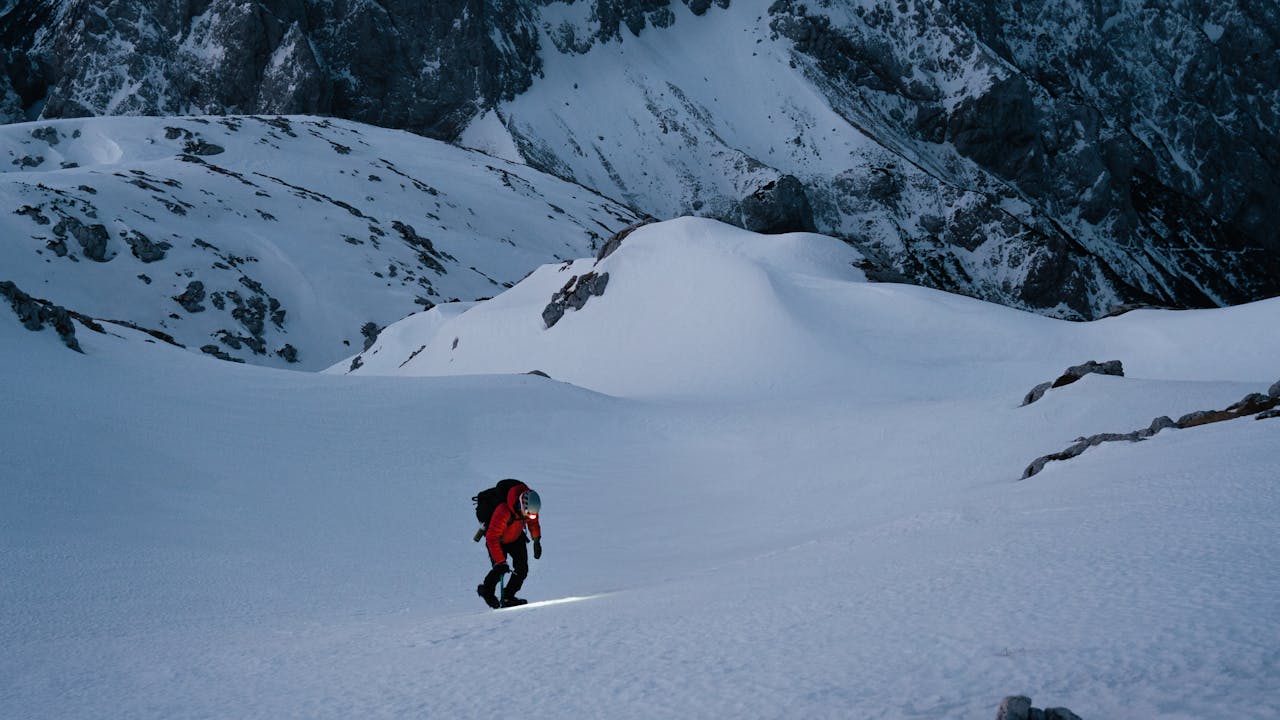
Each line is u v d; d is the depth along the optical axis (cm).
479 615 905
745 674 466
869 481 2308
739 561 1185
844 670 445
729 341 6894
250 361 12412
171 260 13188
